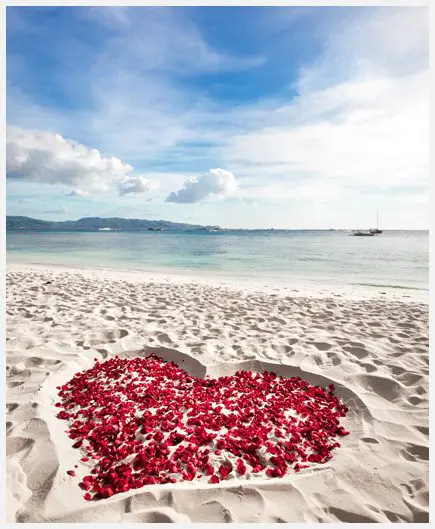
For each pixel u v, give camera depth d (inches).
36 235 2411.4
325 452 105.0
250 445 105.2
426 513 81.3
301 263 690.8
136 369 163.6
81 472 92.2
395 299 339.9
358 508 81.8
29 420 109.1
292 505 82.9
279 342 195.3
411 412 123.7
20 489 83.0
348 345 187.9
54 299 299.1
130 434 111.3
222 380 155.4
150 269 578.6
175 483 88.7
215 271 563.2
